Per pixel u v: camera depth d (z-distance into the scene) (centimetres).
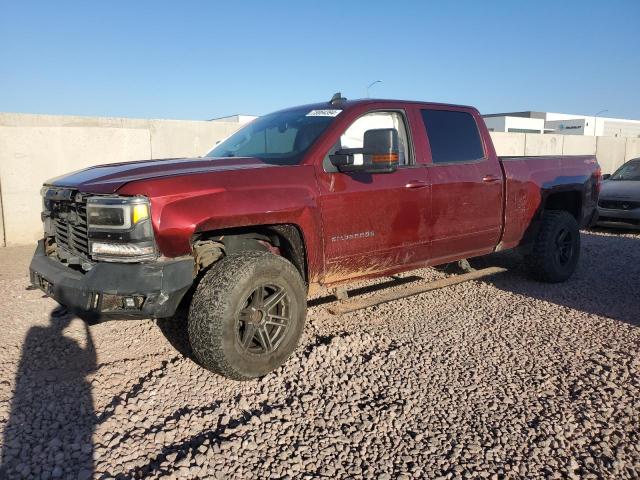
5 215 867
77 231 345
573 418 303
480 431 290
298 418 303
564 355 390
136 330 444
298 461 263
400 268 452
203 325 320
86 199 322
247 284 328
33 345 413
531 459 266
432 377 355
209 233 353
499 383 346
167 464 258
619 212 953
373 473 255
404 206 434
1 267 701
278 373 359
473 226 500
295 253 381
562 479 251
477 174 498
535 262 577
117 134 944
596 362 377
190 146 1041
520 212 545
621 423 297
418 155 459
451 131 495
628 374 356
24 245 883
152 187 310
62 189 362
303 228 367
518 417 304
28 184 878
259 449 274
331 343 399
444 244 479
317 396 328
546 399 324
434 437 285
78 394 331
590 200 639
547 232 569
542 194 565
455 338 425
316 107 454
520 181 542
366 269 425
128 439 280
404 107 460
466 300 530
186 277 311
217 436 285
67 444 276
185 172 338
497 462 263
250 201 337
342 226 394
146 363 377
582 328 447
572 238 598
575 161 628
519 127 5362
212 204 321
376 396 330
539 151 1653
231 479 250
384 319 472
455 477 252
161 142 1014
